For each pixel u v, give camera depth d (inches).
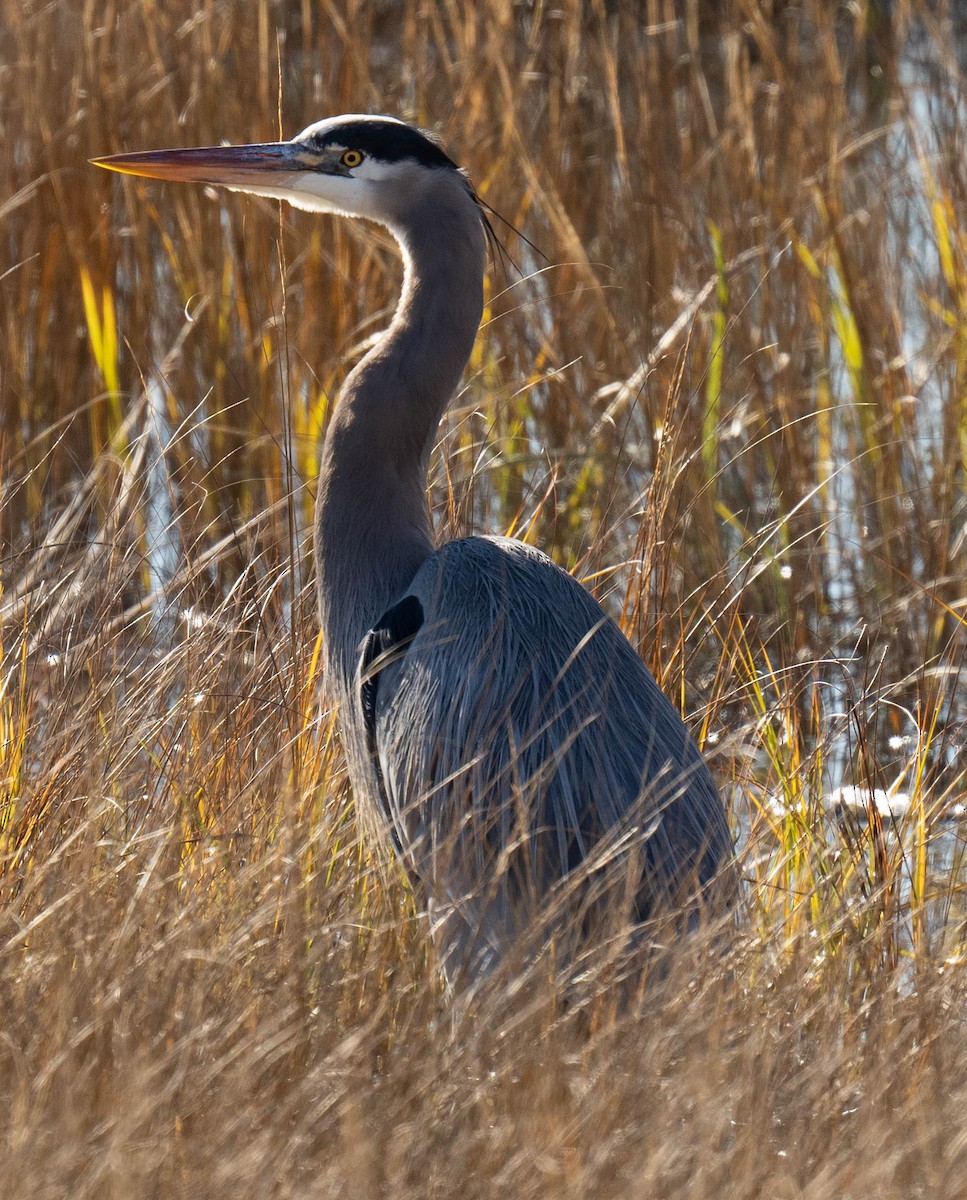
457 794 249.8
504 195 494.6
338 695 296.7
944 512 458.9
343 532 295.7
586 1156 199.3
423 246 301.0
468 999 230.5
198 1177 191.9
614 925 227.1
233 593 356.2
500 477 460.4
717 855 253.9
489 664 255.8
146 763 309.9
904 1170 205.0
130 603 408.5
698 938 225.9
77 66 501.4
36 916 240.4
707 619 419.5
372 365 298.8
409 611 275.7
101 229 488.4
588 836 244.8
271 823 280.1
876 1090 215.6
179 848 267.0
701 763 263.1
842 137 542.0
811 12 534.6
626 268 510.0
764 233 505.7
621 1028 219.0
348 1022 234.2
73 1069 208.8
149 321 498.6
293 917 236.8
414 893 265.9
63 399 495.2
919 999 241.4
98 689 304.0
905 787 371.2
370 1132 202.2
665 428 368.5
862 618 436.5
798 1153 207.5
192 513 443.2
